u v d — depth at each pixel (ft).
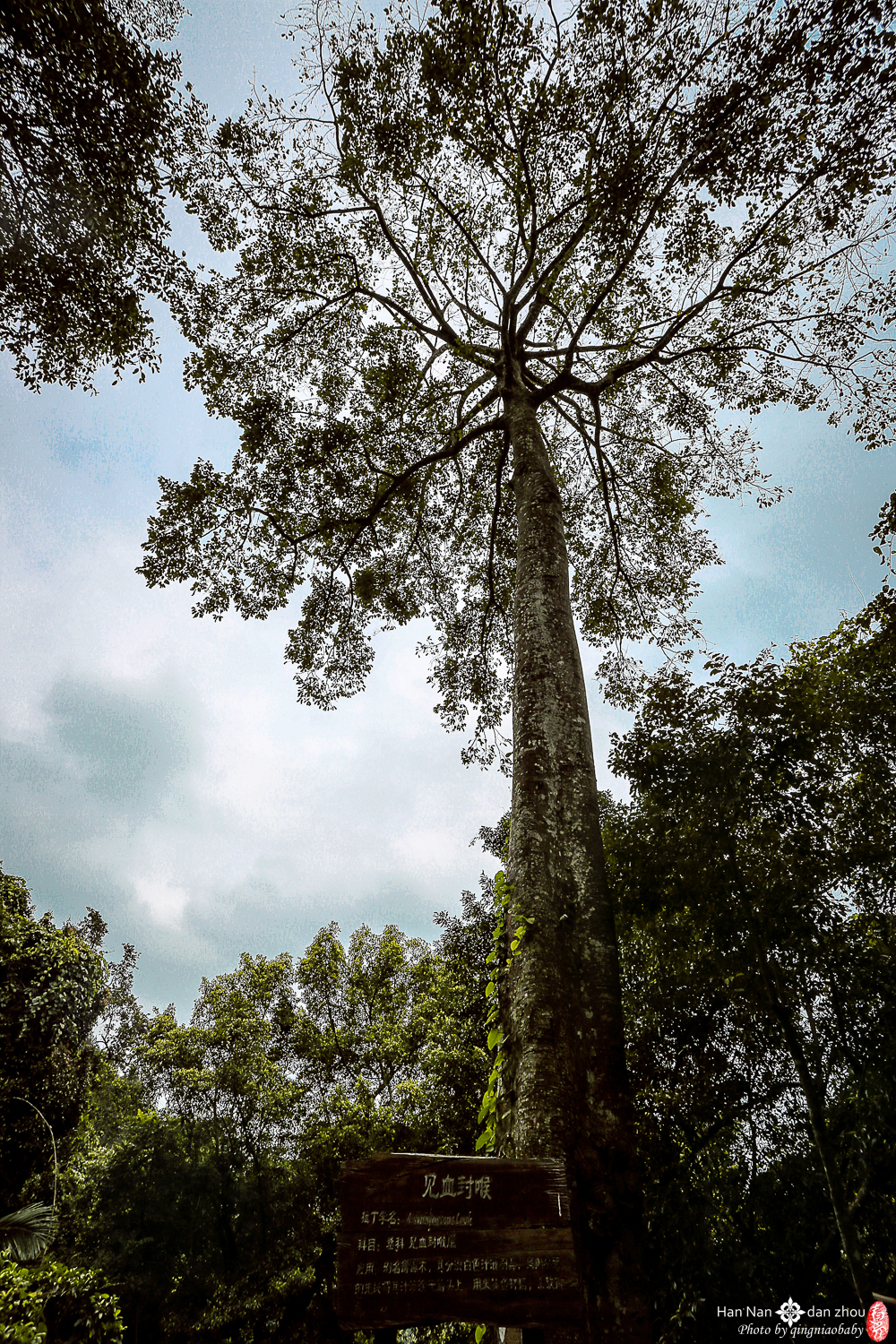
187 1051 65.21
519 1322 8.11
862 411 33.58
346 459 41.47
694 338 38.14
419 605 49.60
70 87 24.13
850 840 21.74
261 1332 54.80
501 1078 14.08
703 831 22.56
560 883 16.38
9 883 41.60
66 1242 50.96
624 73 27.45
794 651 25.75
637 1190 11.93
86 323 29.81
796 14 23.98
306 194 35.86
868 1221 17.87
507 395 35.27
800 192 28.94
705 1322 17.60
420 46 29.53
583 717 20.16
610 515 44.42
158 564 39.50
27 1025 36.63
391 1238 8.72
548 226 35.60
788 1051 21.09
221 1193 57.11
